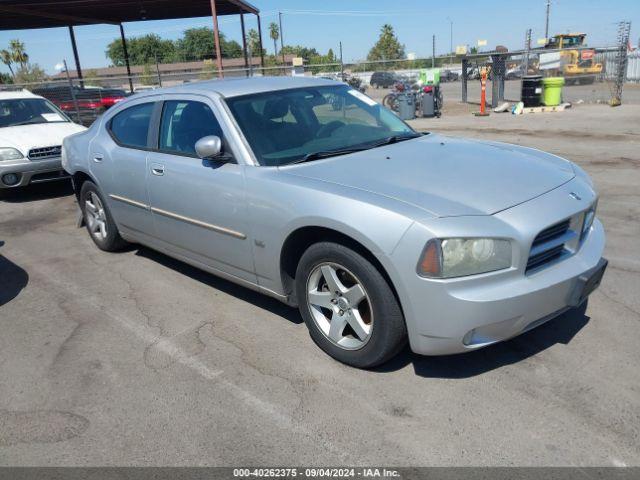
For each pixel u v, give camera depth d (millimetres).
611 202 6387
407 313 2779
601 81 25188
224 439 2686
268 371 3254
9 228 6723
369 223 2793
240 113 3789
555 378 3020
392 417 2777
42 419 2908
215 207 3727
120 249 5586
